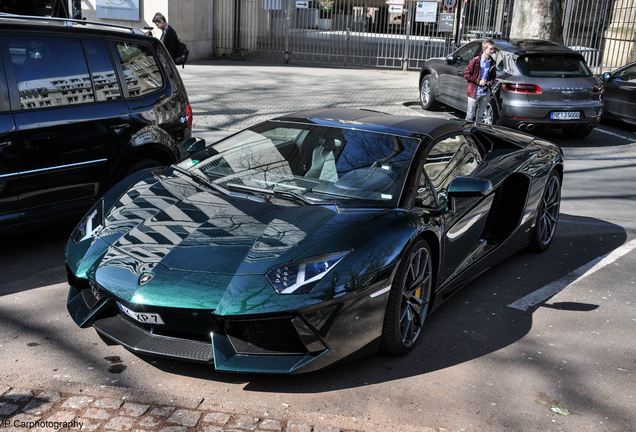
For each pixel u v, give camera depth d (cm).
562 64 1092
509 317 448
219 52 2050
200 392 332
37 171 495
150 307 324
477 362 381
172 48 1290
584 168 954
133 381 339
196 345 330
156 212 389
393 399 335
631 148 1111
